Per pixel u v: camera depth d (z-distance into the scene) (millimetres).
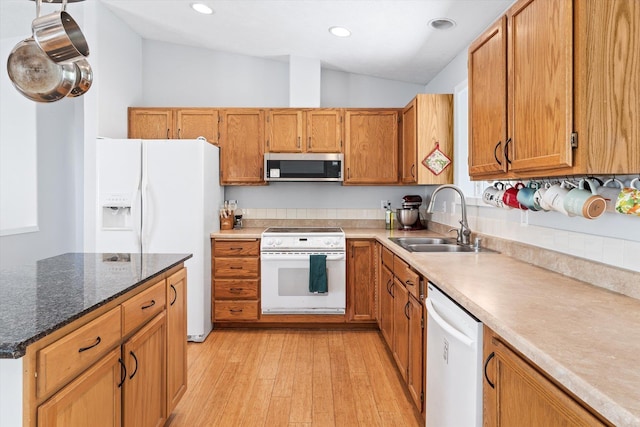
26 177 3879
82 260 2074
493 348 1179
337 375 2602
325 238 3477
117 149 3178
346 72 4090
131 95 3855
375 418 2100
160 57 4094
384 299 3113
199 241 3225
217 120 3770
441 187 2637
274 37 3514
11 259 3615
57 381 1062
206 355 2941
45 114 3979
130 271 1777
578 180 1576
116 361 1402
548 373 854
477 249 2426
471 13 2504
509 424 1085
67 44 1491
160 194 3209
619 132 1200
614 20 1193
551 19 1308
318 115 3775
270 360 2848
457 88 3189
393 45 3203
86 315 1227
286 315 3496
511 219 2242
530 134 1458
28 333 989
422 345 1937
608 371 791
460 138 3191
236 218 4062
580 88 1197
